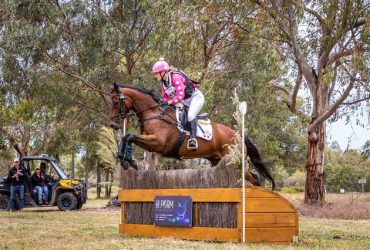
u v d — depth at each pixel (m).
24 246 7.51
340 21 15.10
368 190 57.03
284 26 17.12
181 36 16.92
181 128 8.29
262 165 9.12
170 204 8.33
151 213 8.71
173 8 16.64
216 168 7.97
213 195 7.91
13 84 22.03
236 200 7.67
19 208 17.52
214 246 7.12
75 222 12.70
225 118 21.75
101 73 20.88
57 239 8.47
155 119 8.30
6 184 18.19
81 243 7.68
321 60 18.30
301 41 18.33
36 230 10.18
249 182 8.73
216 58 19.91
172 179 8.42
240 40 18.27
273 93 22.62
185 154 8.48
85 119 26.08
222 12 16.12
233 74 19.67
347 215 17.16
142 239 8.06
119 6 21.27
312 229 11.69
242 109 7.81
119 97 8.40
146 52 21.34
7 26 20.39
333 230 11.51
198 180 8.14
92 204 26.92
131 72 22.11
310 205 19.28
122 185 9.12
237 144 7.80
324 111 19.48
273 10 15.69
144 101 8.43
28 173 18.25
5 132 26.64
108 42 20.03
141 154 31.14
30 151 30.58
